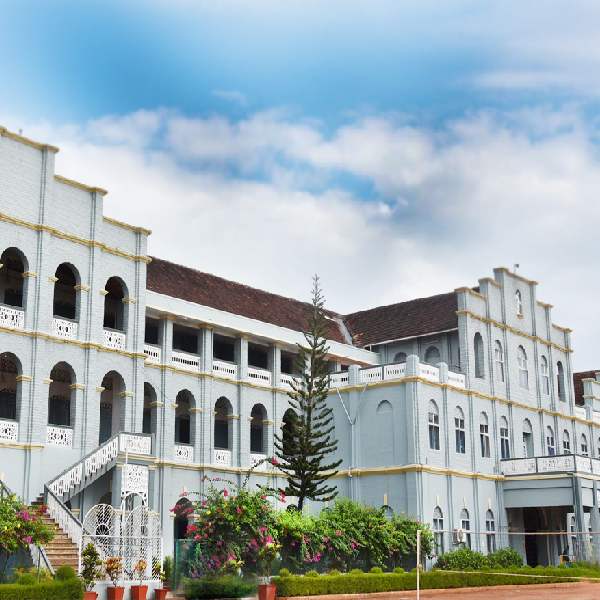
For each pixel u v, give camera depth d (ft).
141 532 97.91
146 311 135.23
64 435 114.42
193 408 141.08
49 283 115.55
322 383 139.85
